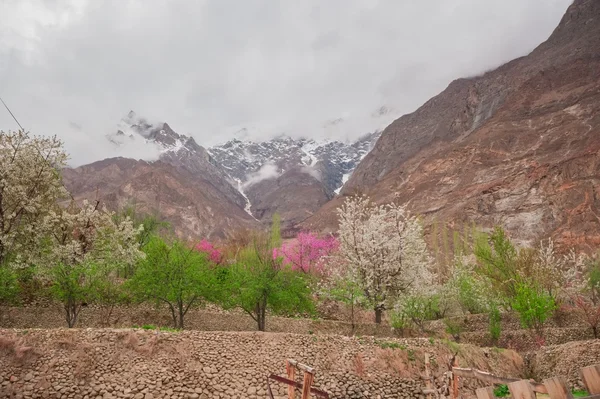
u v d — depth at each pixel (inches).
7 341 791.1
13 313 1032.2
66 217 1160.2
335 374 899.4
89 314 1103.6
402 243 1336.1
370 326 1240.8
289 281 1185.4
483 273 1478.8
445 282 1652.3
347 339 972.6
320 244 1919.3
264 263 1196.5
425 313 1255.5
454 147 5388.8
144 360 829.2
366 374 914.1
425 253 1477.6
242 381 844.6
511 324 1336.1
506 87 6190.9
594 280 1653.5
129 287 1103.0
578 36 5880.9
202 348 874.1
